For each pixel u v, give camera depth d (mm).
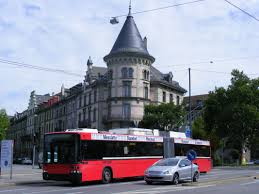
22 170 44562
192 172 25203
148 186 22219
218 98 64250
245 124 61312
